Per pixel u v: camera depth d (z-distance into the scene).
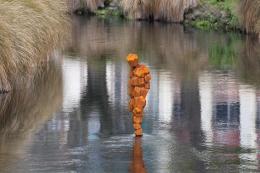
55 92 17.52
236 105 15.99
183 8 33.09
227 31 30.44
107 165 11.69
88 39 27.91
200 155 12.21
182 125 14.28
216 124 14.38
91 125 14.21
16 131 13.84
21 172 11.33
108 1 38.31
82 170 11.44
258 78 19.34
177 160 11.96
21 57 18.53
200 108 15.74
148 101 16.42
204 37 28.56
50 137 13.39
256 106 15.87
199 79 19.19
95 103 16.31
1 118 14.92
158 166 11.65
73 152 12.38
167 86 18.14
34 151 12.44
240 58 23.00
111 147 12.69
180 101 16.41
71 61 22.45
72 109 15.71
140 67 13.37
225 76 19.69
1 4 18.80
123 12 35.94
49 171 11.38
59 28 22.25
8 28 18.00
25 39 18.83
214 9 32.28
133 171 11.40
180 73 20.20
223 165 11.72
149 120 14.66
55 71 20.52
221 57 23.28
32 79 19.19
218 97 16.81
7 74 17.72
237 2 30.48
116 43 26.80
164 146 12.77
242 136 13.51
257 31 28.75
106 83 18.73
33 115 15.16
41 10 20.80
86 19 35.72
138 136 13.41
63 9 23.31
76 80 19.16
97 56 23.55
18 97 16.92
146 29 31.42
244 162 11.87
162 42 27.08
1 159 11.98
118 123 14.41
